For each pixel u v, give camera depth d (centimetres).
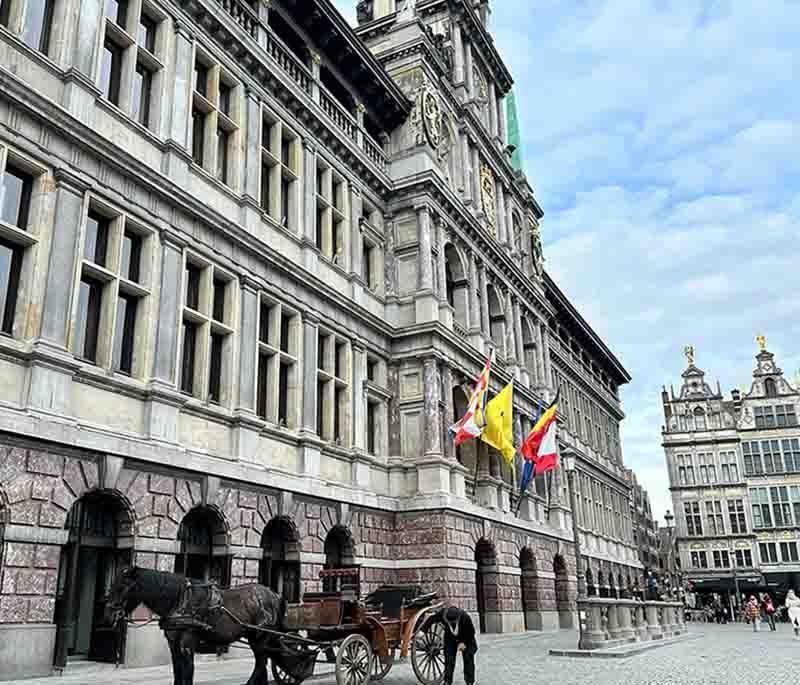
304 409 2431
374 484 2795
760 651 2483
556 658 2097
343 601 1383
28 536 1462
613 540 5769
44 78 1702
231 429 2097
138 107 2023
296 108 2659
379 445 2914
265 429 2206
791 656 2253
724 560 8406
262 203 2488
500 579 3209
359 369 2811
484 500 3322
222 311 2181
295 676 1298
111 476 1653
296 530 2253
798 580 7800
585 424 5800
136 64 2000
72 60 1767
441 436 2966
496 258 3900
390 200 3262
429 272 3097
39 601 1459
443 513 2780
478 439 3409
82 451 1603
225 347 2147
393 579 2756
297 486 2269
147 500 1745
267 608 1238
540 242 4828
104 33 1888
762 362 8856
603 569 5300
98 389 1703
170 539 1784
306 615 1295
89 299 1775
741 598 7600
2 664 1374
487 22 4809
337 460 2603
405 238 3192
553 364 5156
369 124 3300
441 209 3312
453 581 2759
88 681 1378
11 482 1454
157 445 1791
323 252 2762
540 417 3669
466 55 4122
